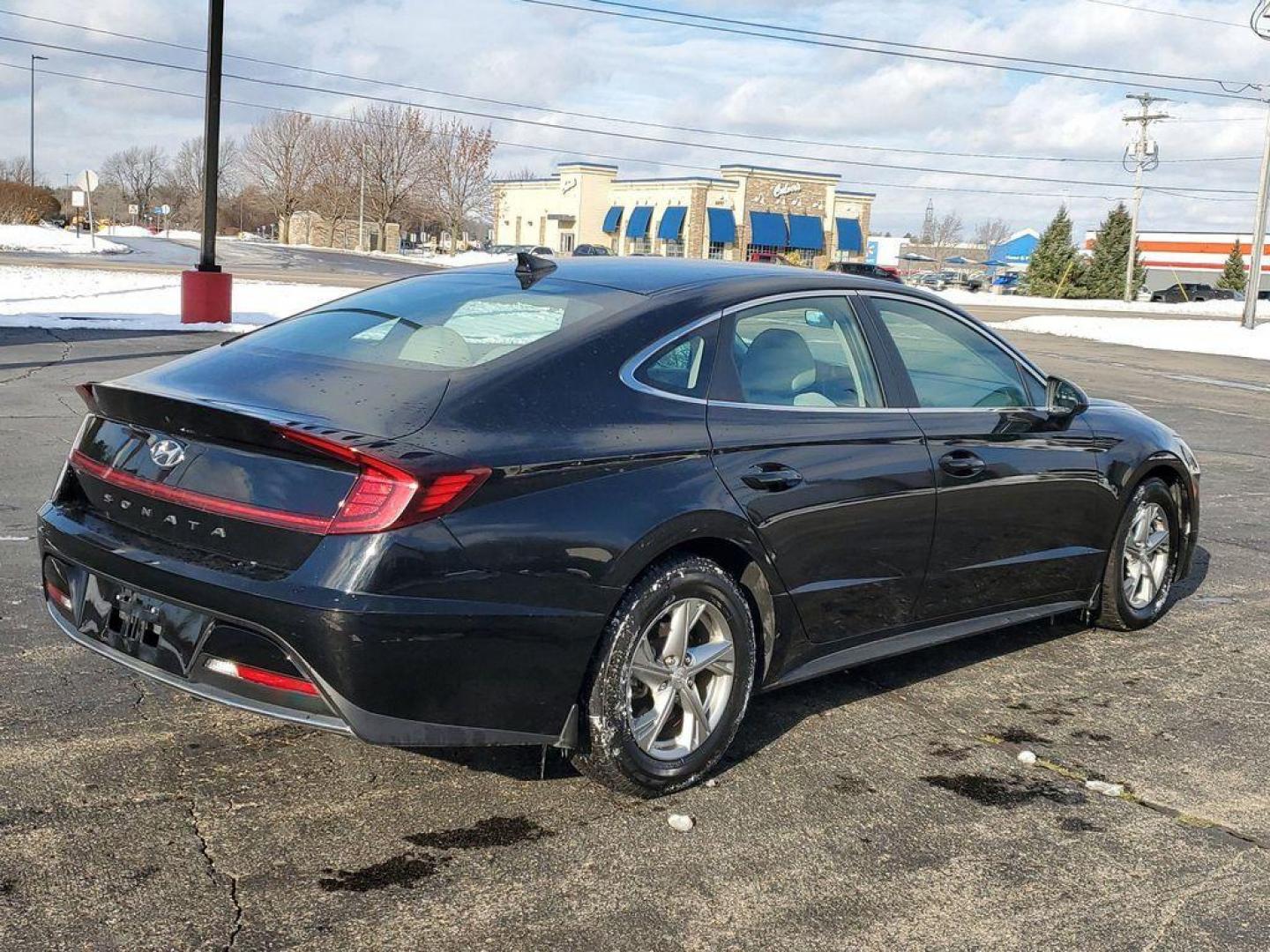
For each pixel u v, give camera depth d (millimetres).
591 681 3268
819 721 4184
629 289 3760
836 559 3873
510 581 3039
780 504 3643
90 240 52219
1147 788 3758
